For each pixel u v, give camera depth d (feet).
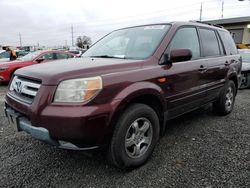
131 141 9.08
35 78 8.38
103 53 12.18
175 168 9.36
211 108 17.57
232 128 13.79
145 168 9.39
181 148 11.11
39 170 9.29
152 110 9.61
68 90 7.70
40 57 33.24
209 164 9.62
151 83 9.49
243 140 12.03
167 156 10.34
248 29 76.28
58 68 8.72
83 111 7.48
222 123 14.69
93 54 12.55
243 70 28.04
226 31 17.03
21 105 8.47
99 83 7.93
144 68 9.54
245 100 21.68
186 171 9.12
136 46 11.28
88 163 9.82
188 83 11.61
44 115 7.63
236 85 17.34
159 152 10.71
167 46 10.76
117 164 8.79
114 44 12.52
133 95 8.64
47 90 7.82
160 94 9.87
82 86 7.73
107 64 8.98
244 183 8.30
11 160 10.07
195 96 12.34
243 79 28.14
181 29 11.96
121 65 9.11
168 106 10.57
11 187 8.21
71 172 9.16
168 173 9.01
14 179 8.67
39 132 7.86
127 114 8.64
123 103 8.34
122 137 8.53
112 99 8.14
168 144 11.56
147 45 10.94
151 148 9.84
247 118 15.75
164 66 10.30
